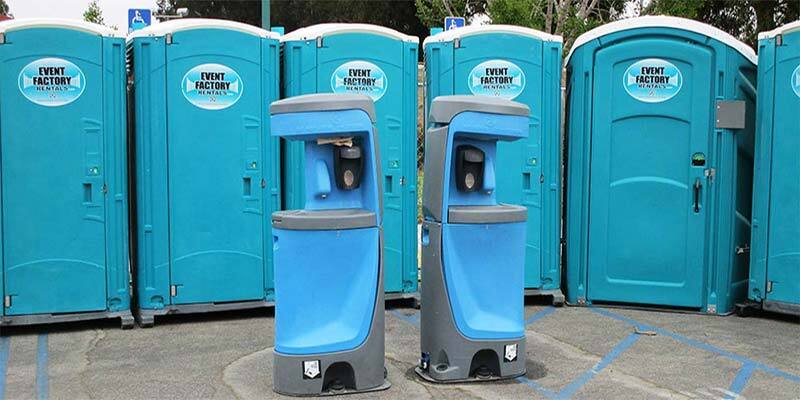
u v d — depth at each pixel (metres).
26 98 6.14
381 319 4.86
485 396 4.77
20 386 5.00
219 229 6.69
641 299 7.18
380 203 4.86
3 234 6.14
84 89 6.27
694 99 6.92
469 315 4.96
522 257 5.12
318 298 4.71
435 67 7.11
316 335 4.70
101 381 5.09
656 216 7.08
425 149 5.08
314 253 4.66
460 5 16.59
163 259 6.56
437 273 4.95
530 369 5.35
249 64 6.70
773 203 6.65
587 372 5.29
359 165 4.88
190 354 5.73
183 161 6.57
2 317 6.16
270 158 6.83
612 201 7.19
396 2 27.53
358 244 4.75
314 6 28.55
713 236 6.98
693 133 6.95
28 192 6.18
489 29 7.06
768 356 5.69
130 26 7.33
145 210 6.54
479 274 5.00
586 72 7.17
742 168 7.14
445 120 4.84
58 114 6.22
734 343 6.05
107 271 6.43
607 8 17.92
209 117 6.62
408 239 7.26
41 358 5.64
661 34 6.95
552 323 6.70
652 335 6.28
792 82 6.48
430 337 5.04
